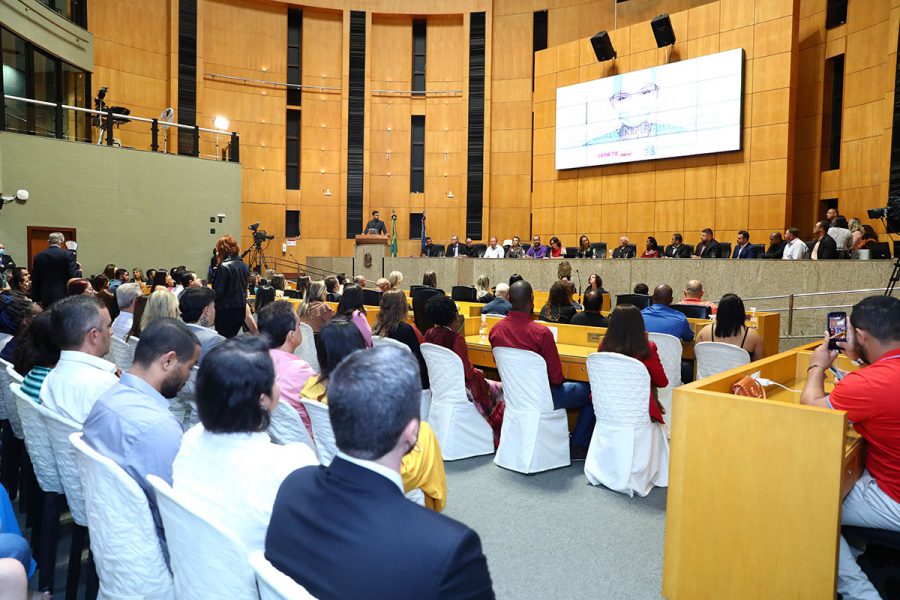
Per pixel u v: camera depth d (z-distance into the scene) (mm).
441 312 4613
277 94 18484
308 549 1314
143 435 2078
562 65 16438
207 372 1716
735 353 4535
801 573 2402
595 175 15938
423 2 18672
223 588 1530
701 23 14031
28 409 2691
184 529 1572
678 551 2695
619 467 3951
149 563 1922
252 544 1696
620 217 15469
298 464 1748
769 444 2469
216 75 17703
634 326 3979
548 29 17891
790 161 13000
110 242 12906
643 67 14914
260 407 1740
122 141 13781
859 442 2607
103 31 15852
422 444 2525
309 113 18797
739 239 10883
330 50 18859
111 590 1970
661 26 14250
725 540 2572
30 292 7191
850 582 2508
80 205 12453
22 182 11656
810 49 13594
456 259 13562
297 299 8773
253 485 1691
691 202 14297
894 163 11688
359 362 1388
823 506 2357
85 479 1969
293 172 18938
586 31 17484
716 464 2596
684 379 5578
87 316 2662
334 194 18953
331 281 9164
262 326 3396
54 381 2639
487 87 18438
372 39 18938
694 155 14195
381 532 1244
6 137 11414
